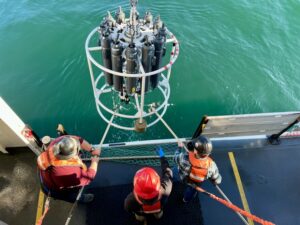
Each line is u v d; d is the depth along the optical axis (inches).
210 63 328.5
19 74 307.6
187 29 362.9
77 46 335.3
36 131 268.1
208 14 381.4
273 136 208.5
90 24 358.3
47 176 128.0
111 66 165.2
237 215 177.5
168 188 134.3
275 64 334.6
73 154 122.6
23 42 336.2
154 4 389.4
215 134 199.8
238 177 194.1
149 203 122.8
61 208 176.4
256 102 298.7
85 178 133.8
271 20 378.6
